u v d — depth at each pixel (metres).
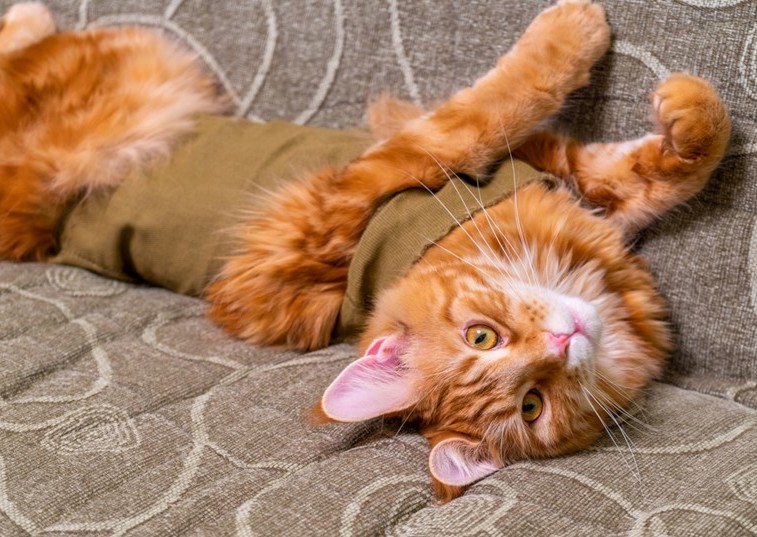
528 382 0.88
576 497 0.81
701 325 0.95
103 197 1.03
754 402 0.91
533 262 0.91
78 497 0.82
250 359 0.95
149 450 0.85
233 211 0.98
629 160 0.94
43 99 1.07
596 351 0.89
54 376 0.92
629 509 0.80
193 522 0.80
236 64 1.11
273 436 0.86
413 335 0.91
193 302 1.02
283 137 1.01
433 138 0.94
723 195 0.94
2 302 0.99
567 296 0.90
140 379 0.91
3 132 1.06
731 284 0.94
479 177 0.94
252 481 0.83
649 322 0.94
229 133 1.03
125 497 0.82
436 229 0.91
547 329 0.88
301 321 0.96
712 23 0.92
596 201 0.96
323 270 0.95
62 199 1.04
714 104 0.90
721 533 0.78
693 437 0.86
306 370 0.93
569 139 0.97
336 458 0.85
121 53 1.08
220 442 0.86
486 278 0.90
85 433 0.86
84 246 1.04
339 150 0.98
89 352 0.95
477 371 0.89
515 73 0.95
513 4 0.98
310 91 1.08
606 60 0.96
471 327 0.90
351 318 0.95
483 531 0.79
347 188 0.94
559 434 0.88
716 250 0.94
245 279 0.97
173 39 1.13
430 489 0.83
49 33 1.14
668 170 0.92
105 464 0.84
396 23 1.03
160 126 1.04
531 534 0.78
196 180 1.01
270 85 1.10
